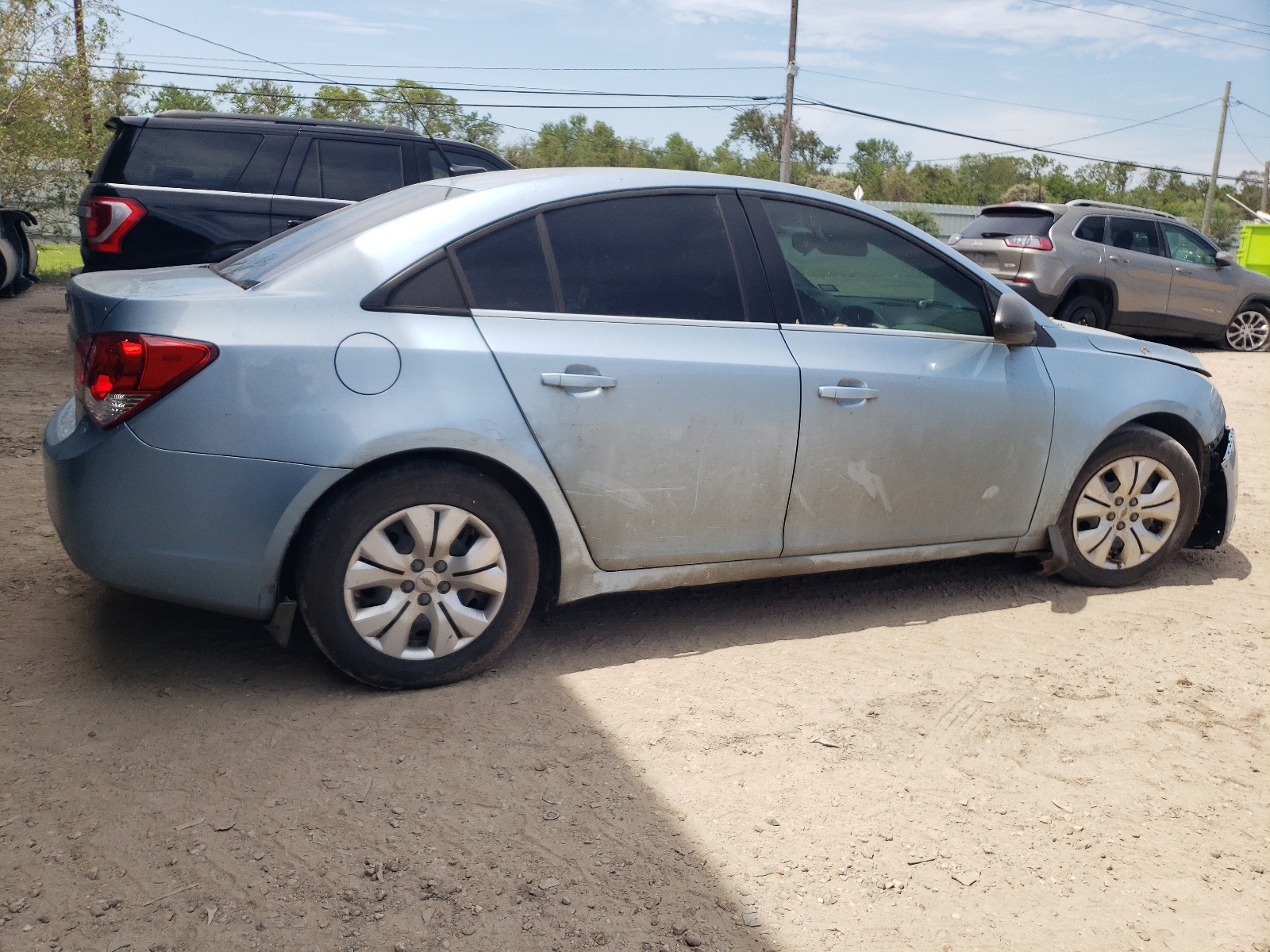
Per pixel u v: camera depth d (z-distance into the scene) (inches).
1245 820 108.8
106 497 115.0
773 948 86.7
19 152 702.5
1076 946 88.8
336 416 117.6
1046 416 161.3
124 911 86.3
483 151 350.0
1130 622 162.9
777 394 139.9
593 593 136.4
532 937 86.1
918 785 112.6
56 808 99.9
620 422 131.3
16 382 316.2
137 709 120.0
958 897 94.2
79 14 690.8
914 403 149.8
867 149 3735.2
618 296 134.9
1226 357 538.6
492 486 126.0
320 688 127.8
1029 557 191.9
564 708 126.0
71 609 147.1
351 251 125.6
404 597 124.6
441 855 96.0
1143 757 120.7
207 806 101.4
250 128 318.0
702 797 108.3
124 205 303.3
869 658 145.1
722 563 143.1
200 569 117.3
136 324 114.5
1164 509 175.6
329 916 87.1
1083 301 510.9
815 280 149.0
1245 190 2896.2
